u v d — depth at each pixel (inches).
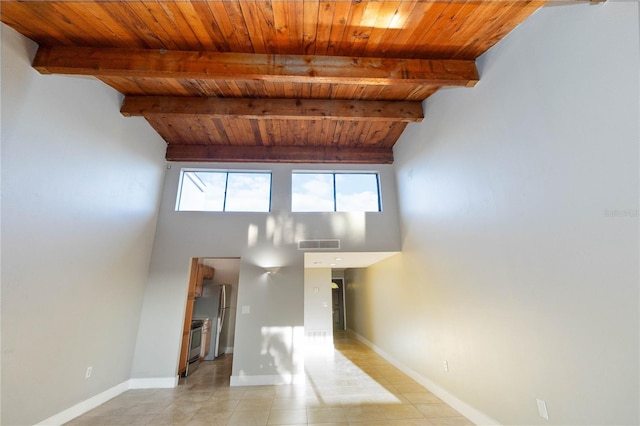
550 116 85.8
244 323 183.0
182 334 182.4
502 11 94.1
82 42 108.8
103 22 99.7
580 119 76.5
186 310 188.9
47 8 92.4
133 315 169.9
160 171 197.8
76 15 96.0
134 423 120.9
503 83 106.3
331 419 123.6
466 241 125.5
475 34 106.5
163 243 191.8
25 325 101.3
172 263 189.0
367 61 119.4
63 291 117.6
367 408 134.5
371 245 202.2
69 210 120.3
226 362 224.8
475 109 122.0
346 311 417.1
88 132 130.7
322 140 206.5
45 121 109.1
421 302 168.4
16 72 99.1
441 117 149.2
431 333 155.6
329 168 215.9
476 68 121.5
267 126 186.9
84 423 119.9
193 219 198.2
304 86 148.9
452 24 101.7
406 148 194.2
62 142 116.6
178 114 153.0
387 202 211.2
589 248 73.5
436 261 151.5
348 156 214.8
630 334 64.2
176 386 169.5
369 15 98.2
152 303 181.0
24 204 100.6
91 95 132.9
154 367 171.5
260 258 195.2
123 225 157.8
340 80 117.7
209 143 206.5
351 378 182.5
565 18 81.9
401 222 202.7
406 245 192.7
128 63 112.0
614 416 67.1
